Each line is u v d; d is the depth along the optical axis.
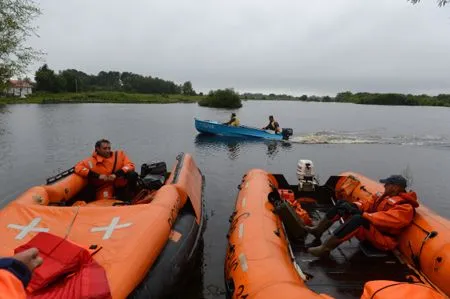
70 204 6.12
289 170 12.89
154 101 77.62
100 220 4.16
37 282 2.90
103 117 33.38
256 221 4.89
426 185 11.08
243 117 37.97
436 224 4.44
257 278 3.63
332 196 7.46
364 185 6.76
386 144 19.16
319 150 17.00
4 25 9.55
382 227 4.75
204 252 6.10
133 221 4.14
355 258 4.85
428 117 44.56
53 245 3.22
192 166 7.74
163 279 3.94
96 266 3.32
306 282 4.30
